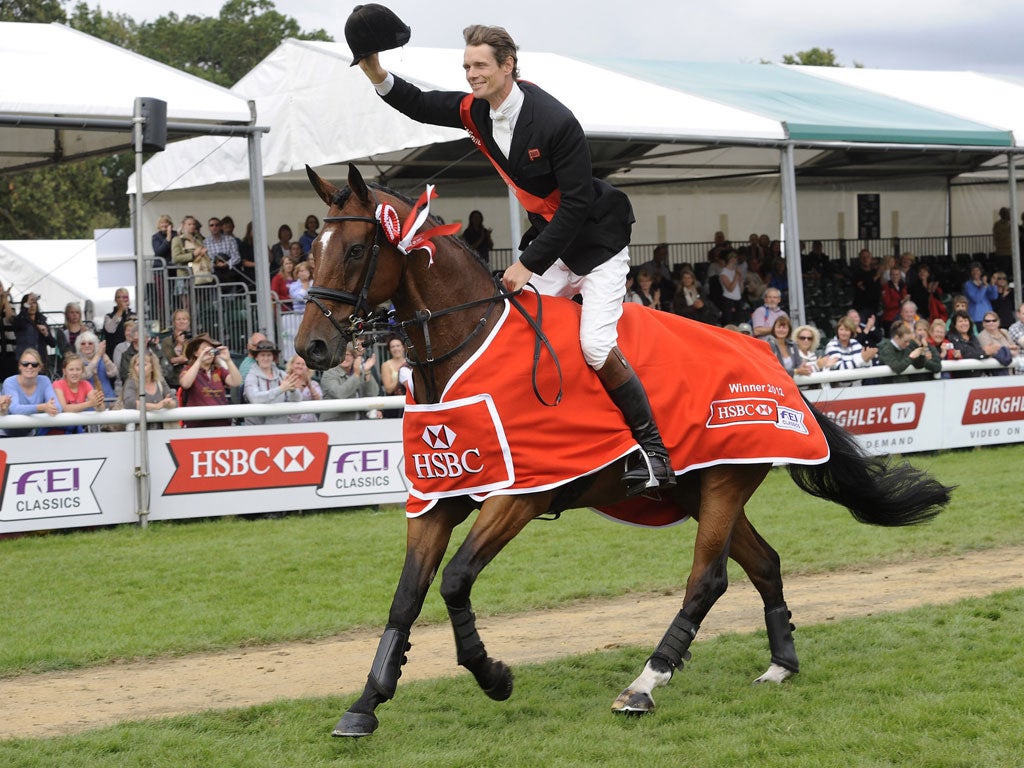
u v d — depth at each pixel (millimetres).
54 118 10547
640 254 18812
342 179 16297
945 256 21031
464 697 4875
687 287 15172
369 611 6617
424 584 4293
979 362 12930
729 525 4871
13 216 34000
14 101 10258
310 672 5496
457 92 4668
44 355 12148
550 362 4441
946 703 4457
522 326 4453
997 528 8547
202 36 51906
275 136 14180
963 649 5297
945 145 14508
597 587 7074
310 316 4199
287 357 12383
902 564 7633
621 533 8891
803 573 7465
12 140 13016
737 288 16031
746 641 5707
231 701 5047
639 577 7352
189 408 9414
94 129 10820
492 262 17578
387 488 9992
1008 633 5535
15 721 4820
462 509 4461
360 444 9891
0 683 5406
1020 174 22000
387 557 7988
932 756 3918
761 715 4465
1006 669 4926
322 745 4219
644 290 14523
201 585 7242
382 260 4273
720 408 4863
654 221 19000
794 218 13328
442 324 4363
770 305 13742
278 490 9633
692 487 5113
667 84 14562
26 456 8883
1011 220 15695
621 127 12156
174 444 9320
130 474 9234
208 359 9984
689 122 12641
